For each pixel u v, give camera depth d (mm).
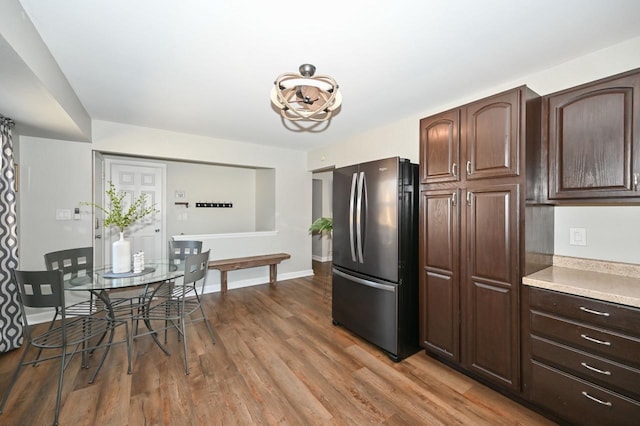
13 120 2518
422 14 1567
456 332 2150
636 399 1377
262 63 2109
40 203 3156
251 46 1888
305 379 2131
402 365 2330
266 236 4965
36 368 2244
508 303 1850
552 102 1868
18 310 2535
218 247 4504
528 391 1769
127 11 1536
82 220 3377
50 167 3209
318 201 6855
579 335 1553
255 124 3631
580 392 1551
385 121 3514
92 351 2504
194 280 2566
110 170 4477
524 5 1499
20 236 3047
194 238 4336
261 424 1687
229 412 1783
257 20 1618
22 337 2596
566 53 1992
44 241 3178
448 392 1985
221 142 4414
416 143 3309
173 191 5102
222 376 2160
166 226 5020
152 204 4848
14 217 2512
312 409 1815
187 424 1682
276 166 5051
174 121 3504
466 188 2080
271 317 3336
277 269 5086
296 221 5305
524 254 1787
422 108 3053
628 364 1398
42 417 1724
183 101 2854
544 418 1736
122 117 3346
